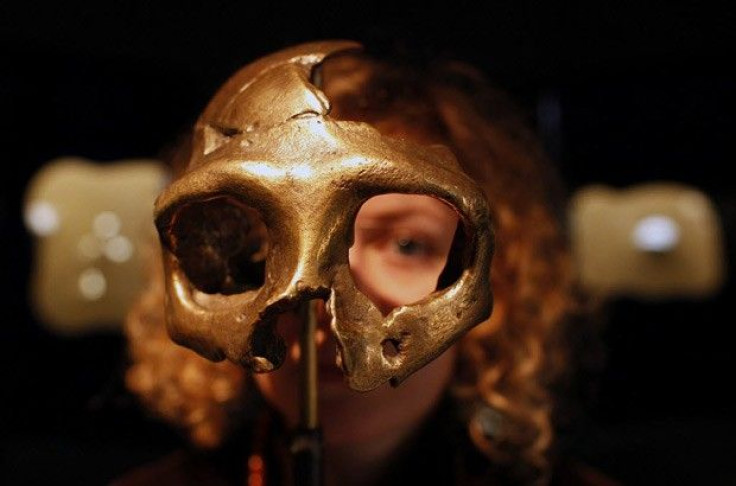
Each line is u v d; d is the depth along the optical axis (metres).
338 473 0.72
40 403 1.26
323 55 0.56
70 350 1.26
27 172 1.26
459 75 0.85
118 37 1.23
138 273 1.23
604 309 1.18
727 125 1.22
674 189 1.24
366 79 0.71
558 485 0.87
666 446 1.19
